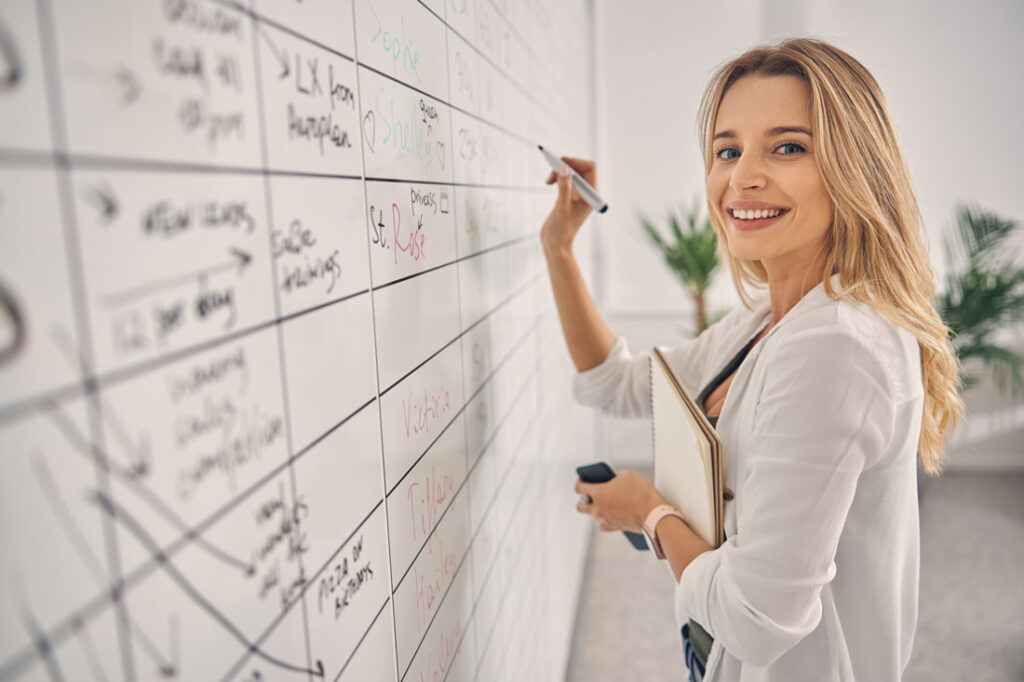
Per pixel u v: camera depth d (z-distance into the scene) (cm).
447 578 81
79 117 28
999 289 278
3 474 25
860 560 80
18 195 26
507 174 114
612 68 341
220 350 37
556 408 179
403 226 65
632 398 124
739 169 81
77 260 28
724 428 87
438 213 76
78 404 28
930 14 314
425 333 72
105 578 29
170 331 33
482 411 97
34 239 26
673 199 352
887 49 320
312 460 48
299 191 45
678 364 119
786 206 80
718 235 106
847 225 78
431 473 74
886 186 79
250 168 40
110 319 30
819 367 69
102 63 29
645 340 358
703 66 335
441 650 78
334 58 50
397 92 63
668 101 341
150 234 32
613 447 371
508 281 115
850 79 77
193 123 35
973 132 322
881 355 70
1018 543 268
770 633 69
